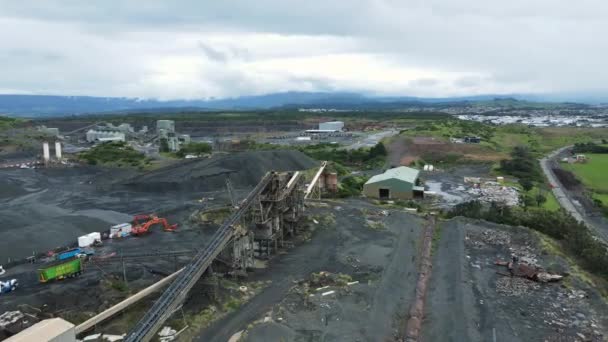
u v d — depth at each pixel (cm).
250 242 5828
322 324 4234
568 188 12294
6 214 8094
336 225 7656
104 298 4778
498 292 5112
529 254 6303
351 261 5991
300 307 4562
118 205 9456
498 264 5953
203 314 4406
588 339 4125
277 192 6494
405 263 6012
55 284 5231
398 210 8775
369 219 8019
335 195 10531
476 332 4181
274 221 6406
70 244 6806
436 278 5572
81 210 8962
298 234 7225
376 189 10662
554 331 4266
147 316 3866
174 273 5041
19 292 5025
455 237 6962
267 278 5456
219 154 15162
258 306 4672
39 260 6122
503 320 4412
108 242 6906
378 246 6581
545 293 5094
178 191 10788
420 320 4562
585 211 9788
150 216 8031
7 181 11394
